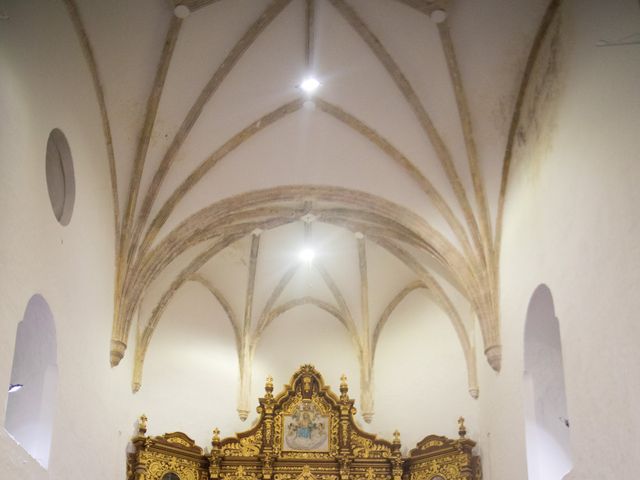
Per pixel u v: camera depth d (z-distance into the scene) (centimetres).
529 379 1552
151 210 1808
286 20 1636
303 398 2153
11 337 1096
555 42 1437
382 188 1914
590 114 1232
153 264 1819
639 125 1045
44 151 1256
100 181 1625
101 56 1548
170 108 1736
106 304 1684
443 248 1861
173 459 1998
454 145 1792
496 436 1758
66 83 1387
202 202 1894
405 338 2217
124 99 1667
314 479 2061
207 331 2214
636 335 1038
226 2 1577
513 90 1656
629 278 1061
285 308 2297
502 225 1748
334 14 1631
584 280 1229
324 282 2283
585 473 1212
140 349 2067
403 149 1842
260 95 1772
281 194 1945
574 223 1284
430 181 1847
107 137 1666
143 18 1545
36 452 1297
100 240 1630
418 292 2230
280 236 2172
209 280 2234
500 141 1725
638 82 1056
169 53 1633
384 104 1784
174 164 1819
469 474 1897
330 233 2159
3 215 1062
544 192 1459
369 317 2272
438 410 2061
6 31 1096
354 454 2088
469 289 1814
